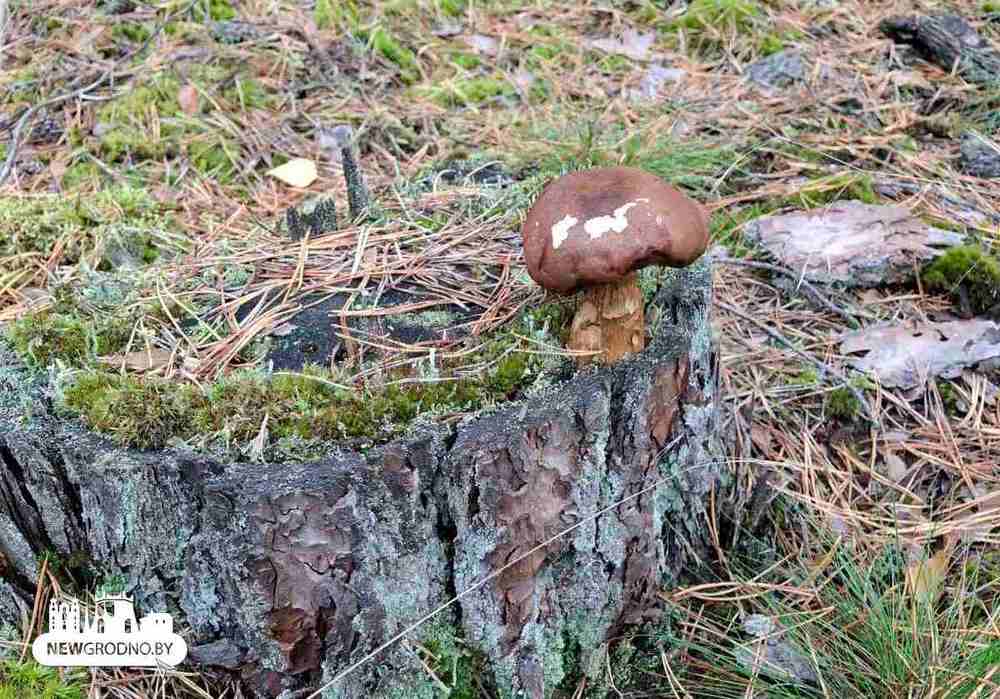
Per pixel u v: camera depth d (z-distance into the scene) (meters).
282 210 1.52
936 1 2.01
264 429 1.19
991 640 1.25
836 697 1.25
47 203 1.47
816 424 1.41
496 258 1.32
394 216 1.38
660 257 1.19
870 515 1.35
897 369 1.42
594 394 1.21
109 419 1.20
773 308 1.48
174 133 1.62
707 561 1.33
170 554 1.21
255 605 1.20
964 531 1.34
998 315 1.46
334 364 1.24
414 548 1.21
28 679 1.23
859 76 1.78
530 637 1.25
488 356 1.23
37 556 1.25
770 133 1.65
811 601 1.30
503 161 1.55
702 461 1.30
